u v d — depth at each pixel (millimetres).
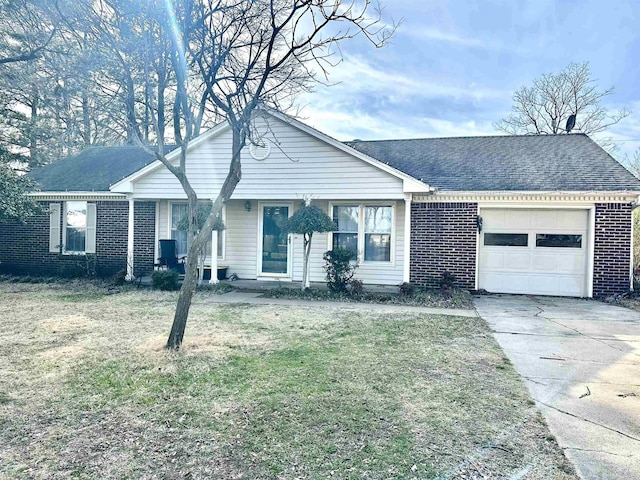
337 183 10414
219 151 11008
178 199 12109
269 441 2953
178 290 10250
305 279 10086
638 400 3740
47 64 11125
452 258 10617
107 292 10016
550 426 3219
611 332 6348
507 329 6500
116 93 6715
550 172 10688
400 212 11211
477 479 2516
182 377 4219
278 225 12141
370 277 11398
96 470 2582
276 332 6148
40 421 3242
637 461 2721
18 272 13641
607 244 9766
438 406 3566
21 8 9188
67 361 4699
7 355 4922
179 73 5840
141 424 3199
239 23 5949
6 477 2496
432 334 6125
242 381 4121
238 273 12367
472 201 10461
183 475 2541
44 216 13516
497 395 3828
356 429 3139
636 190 9430
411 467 2643
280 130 10680
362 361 4785
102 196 13086
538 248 10383
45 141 22266
